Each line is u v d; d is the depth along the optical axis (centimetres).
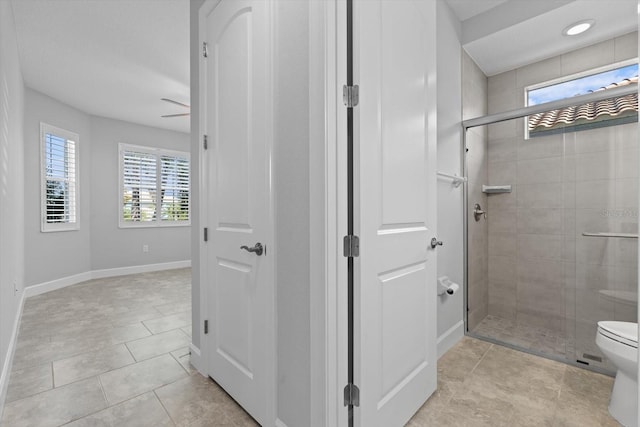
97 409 162
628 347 148
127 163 528
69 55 314
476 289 269
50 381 188
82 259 470
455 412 158
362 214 123
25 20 258
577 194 229
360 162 122
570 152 232
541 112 229
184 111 474
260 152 147
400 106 145
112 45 298
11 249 245
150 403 166
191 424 150
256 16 150
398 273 144
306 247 125
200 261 195
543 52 265
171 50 308
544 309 251
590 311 220
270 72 141
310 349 123
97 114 486
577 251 229
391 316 139
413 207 153
